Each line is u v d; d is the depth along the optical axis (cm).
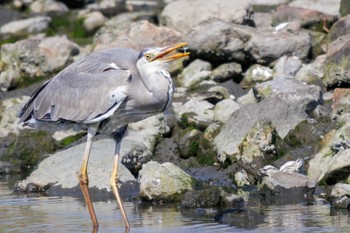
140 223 1219
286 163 1414
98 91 1257
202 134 1608
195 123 1650
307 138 1500
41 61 2123
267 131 1484
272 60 1867
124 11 2494
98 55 1300
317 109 1594
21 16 2572
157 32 1977
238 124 1549
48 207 1357
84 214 1298
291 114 1555
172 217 1251
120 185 1470
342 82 1684
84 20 2453
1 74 2114
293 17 2030
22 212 1316
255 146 1477
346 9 1955
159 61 1247
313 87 1616
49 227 1205
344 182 1329
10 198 1445
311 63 1838
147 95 1243
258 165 1456
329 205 1281
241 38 1880
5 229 1194
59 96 1297
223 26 1875
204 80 1847
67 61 2119
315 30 2009
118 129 1303
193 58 1914
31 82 2123
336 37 1859
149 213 1291
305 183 1360
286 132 1538
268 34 1889
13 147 1762
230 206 1313
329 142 1456
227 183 1474
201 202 1323
